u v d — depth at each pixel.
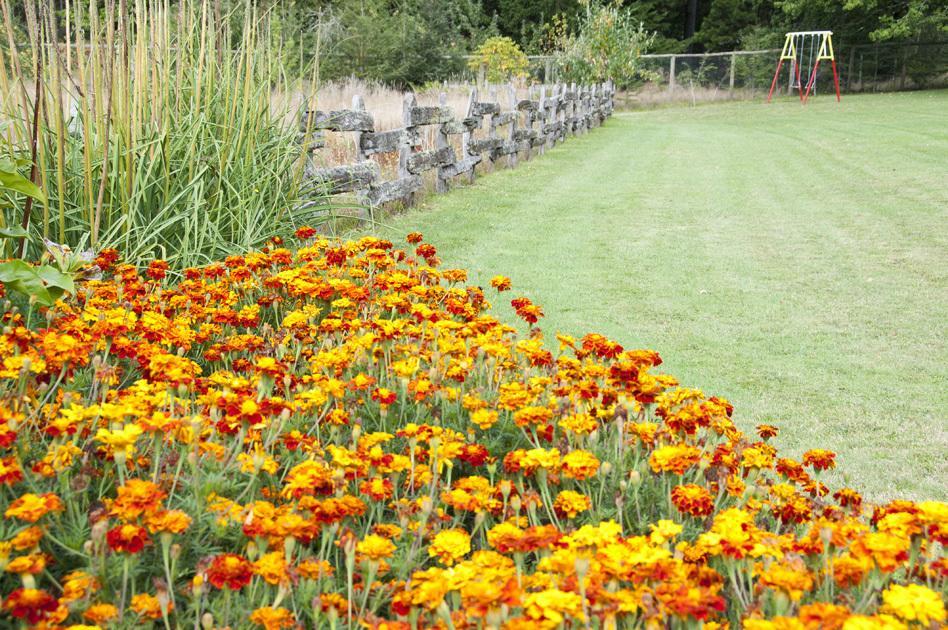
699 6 45.41
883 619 1.37
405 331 2.97
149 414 2.09
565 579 1.56
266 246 4.56
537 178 12.02
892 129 18.42
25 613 1.40
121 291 3.32
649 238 8.03
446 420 2.63
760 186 11.45
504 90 20.33
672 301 5.91
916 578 1.87
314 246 4.18
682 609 1.44
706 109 29.52
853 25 33.94
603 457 2.43
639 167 13.53
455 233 7.76
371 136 8.20
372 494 1.94
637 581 1.59
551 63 27.86
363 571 1.69
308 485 1.83
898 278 6.55
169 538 1.57
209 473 1.99
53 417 2.19
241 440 2.05
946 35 31.83
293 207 5.75
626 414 2.40
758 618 1.55
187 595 1.70
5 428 1.75
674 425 2.33
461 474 2.46
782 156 14.70
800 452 3.61
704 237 8.15
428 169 9.56
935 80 32.31
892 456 3.58
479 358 2.86
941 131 17.31
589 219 8.93
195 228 4.54
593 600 1.47
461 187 10.73
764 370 4.60
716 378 4.46
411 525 1.96
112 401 2.23
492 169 12.70
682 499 1.97
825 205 9.85
